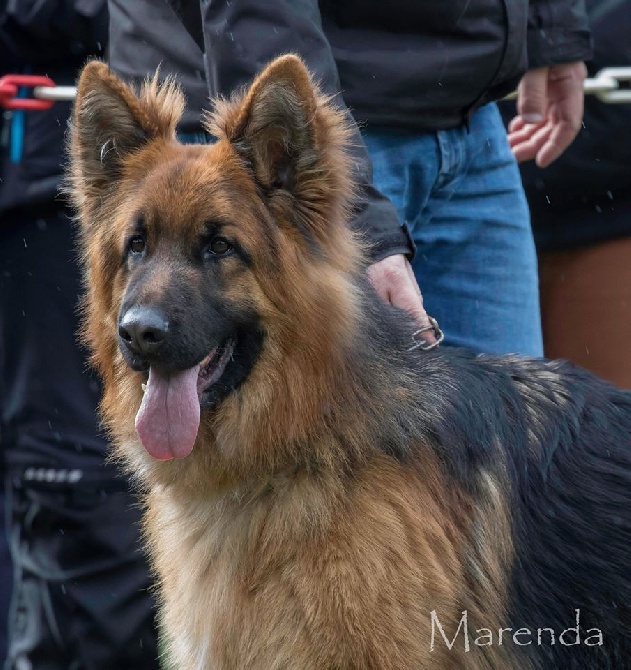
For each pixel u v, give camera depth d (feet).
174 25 30.42
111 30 32.30
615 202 43.96
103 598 36.06
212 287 25.03
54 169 36.09
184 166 25.72
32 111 36.52
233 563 25.55
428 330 28.55
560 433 26.84
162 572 27.45
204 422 25.98
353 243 26.84
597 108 42.65
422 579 24.43
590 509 26.32
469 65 30.91
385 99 30.53
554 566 26.08
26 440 36.60
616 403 27.73
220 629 25.44
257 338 25.50
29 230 36.55
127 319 24.22
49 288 36.52
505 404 27.04
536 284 34.88
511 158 34.17
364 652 24.20
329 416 25.44
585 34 36.55
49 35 36.73
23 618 36.68
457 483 25.62
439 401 26.18
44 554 36.32
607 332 45.11
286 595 24.72
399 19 30.42
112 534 36.01
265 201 25.55
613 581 26.08
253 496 25.88
